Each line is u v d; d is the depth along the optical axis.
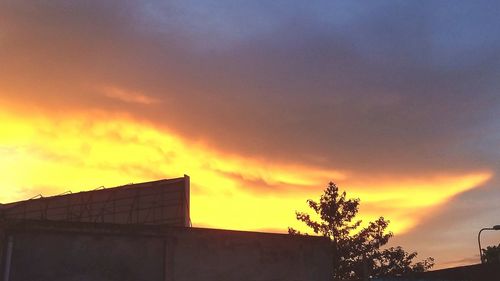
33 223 13.39
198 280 14.88
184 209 21.08
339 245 40.47
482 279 30.16
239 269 15.61
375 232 41.41
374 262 40.56
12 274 12.89
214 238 15.55
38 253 13.26
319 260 17.23
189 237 15.16
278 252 16.52
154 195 21.78
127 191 22.22
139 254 14.35
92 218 22.03
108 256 13.96
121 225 14.38
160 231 14.81
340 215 41.78
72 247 13.65
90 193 22.70
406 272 40.69
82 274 13.54
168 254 14.66
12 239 13.09
